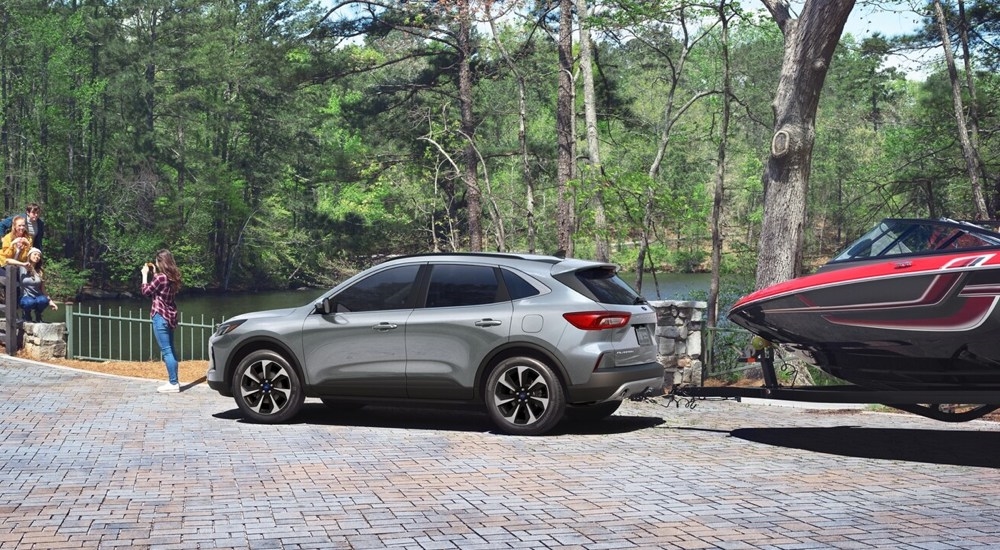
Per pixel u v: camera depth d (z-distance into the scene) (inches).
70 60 2359.7
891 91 2518.5
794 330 339.3
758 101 1498.5
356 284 394.6
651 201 749.9
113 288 2504.9
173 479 285.1
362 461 316.2
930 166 1509.6
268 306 2177.7
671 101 903.7
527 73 1560.0
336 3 1615.4
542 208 1675.7
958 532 217.0
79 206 2400.3
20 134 2365.9
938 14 1200.8
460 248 1788.9
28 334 619.2
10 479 284.4
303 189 2647.6
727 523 227.9
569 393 359.3
